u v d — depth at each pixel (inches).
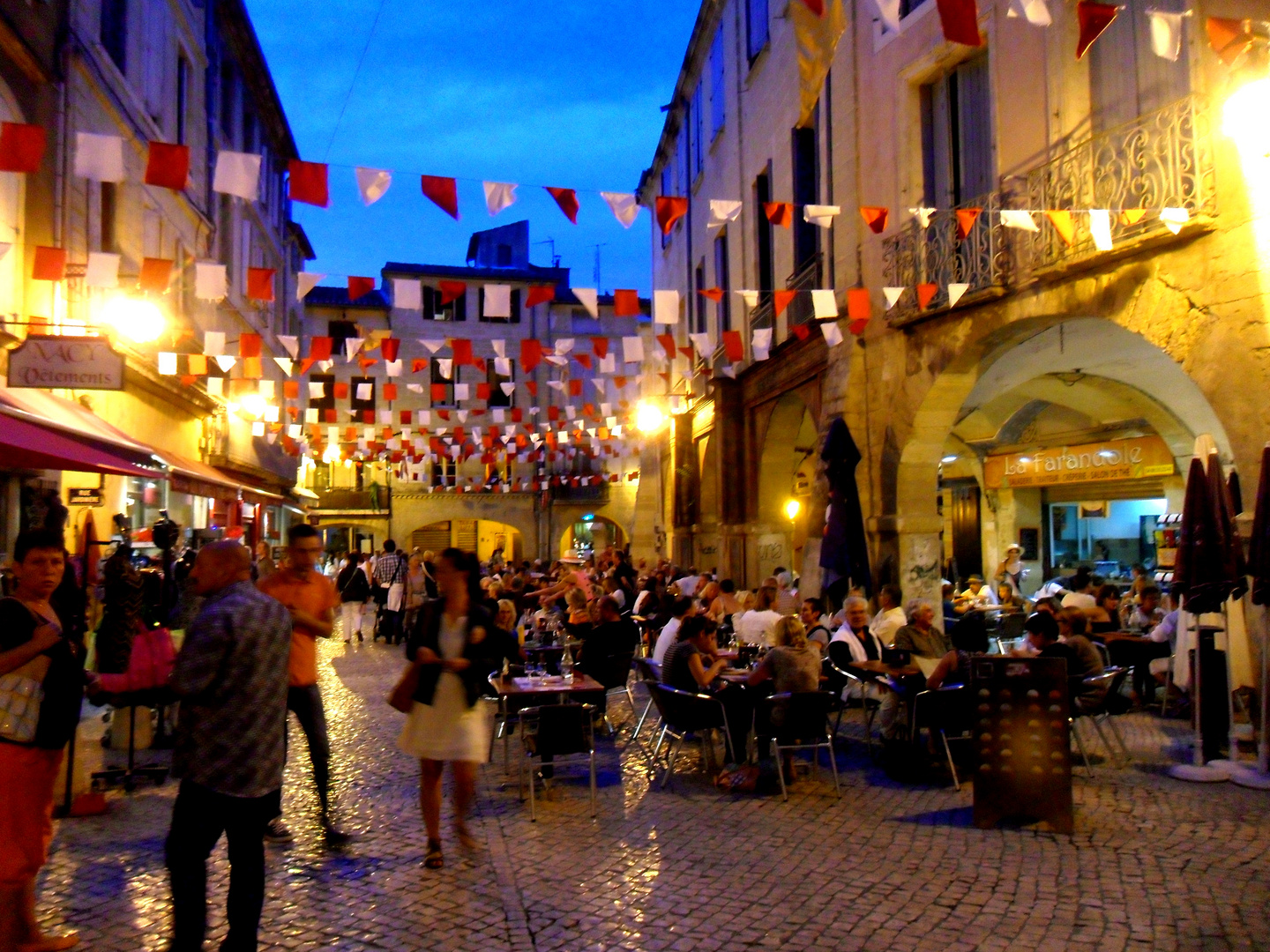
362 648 700.7
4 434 263.1
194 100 713.6
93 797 251.4
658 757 329.1
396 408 1454.2
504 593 626.2
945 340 446.6
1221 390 321.1
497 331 1510.8
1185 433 532.7
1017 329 416.2
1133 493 591.8
